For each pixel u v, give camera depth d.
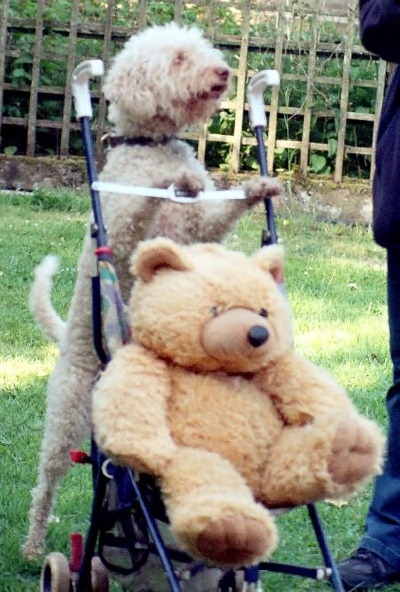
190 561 3.82
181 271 3.73
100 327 4.14
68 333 4.97
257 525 3.28
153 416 3.52
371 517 5.09
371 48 4.59
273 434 3.67
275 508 3.63
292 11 14.67
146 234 4.79
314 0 15.50
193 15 15.27
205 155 15.10
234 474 3.47
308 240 13.08
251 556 3.31
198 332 3.61
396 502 4.98
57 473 5.02
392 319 4.93
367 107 14.87
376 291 10.68
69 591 4.29
